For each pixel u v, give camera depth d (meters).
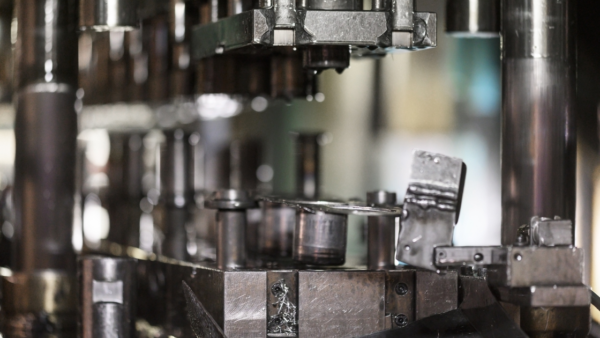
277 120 3.32
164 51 2.47
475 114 2.78
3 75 3.04
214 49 1.61
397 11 1.41
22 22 1.99
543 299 1.18
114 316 1.57
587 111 2.02
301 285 1.43
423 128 2.90
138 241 2.79
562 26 1.53
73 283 1.97
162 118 3.48
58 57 2.01
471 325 1.41
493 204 2.74
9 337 1.84
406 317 1.46
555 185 1.53
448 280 1.46
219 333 1.34
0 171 4.11
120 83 2.81
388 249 1.55
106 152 3.74
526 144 1.53
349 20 1.40
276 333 1.43
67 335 1.85
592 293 1.41
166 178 2.29
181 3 2.27
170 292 1.72
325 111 3.14
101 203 3.27
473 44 2.77
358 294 1.44
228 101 2.79
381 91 2.99
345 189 3.08
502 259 1.20
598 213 2.01
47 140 1.99
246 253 1.72
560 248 1.20
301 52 1.82
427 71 2.88
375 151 3.01
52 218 1.99
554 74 1.53
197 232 2.79
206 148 3.57
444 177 1.29
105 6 1.70
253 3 1.68
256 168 3.27
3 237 2.77
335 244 1.56
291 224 1.80
